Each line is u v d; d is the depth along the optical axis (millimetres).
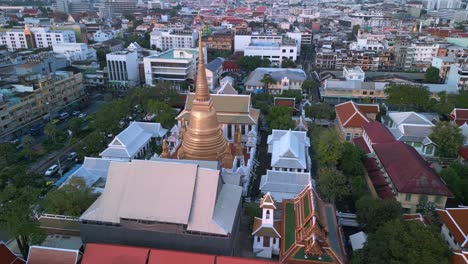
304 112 124500
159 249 52406
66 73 144750
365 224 63844
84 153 97875
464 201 74562
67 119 135500
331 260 51719
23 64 155125
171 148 99250
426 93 129125
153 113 122625
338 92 148500
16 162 99062
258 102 129125
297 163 82000
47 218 65312
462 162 92688
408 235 51562
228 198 60844
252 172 88688
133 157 92812
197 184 57531
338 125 117750
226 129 98938
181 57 176750
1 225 58312
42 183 85062
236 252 62781
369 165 86875
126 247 51812
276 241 61562
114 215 56656
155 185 57562
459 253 51781
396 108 139250
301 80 161000
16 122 117500
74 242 63219
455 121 115000
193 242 55250
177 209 55375
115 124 112938
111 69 170625
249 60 197125
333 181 72875
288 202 65562
